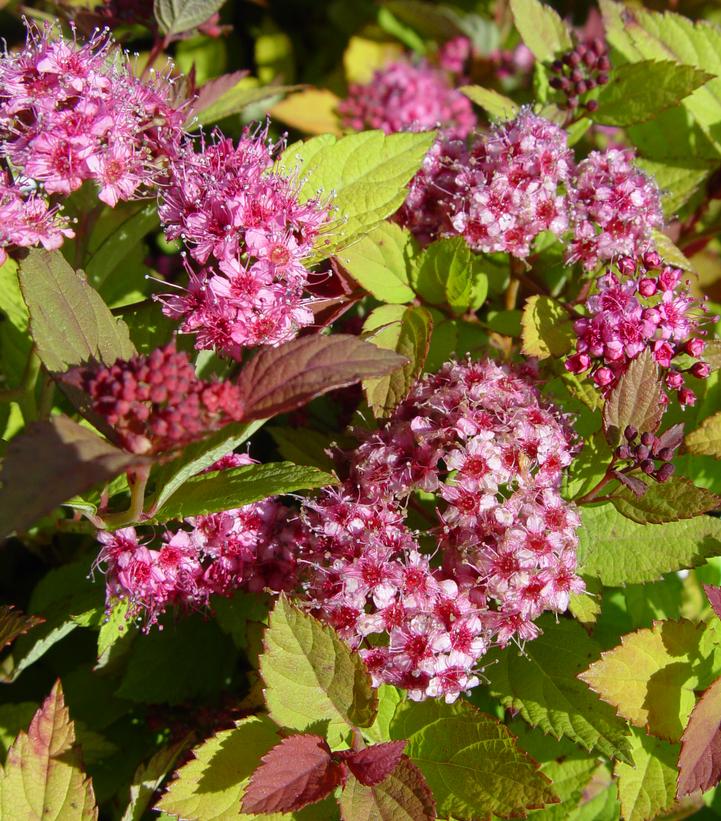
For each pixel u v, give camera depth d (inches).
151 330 17.4
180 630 18.1
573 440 17.0
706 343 17.0
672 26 20.0
